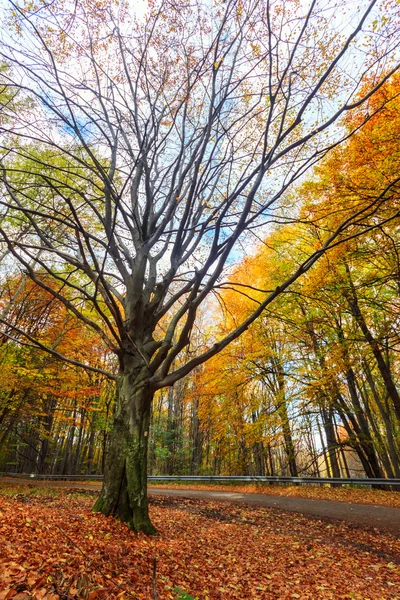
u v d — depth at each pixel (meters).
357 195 9.06
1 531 4.71
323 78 5.56
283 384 17.53
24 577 3.13
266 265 16.38
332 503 12.37
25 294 16.31
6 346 14.40
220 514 10.58
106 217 8.56
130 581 3.94
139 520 6.50
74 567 3.79
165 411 33.00
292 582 5.40
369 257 11.34
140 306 8.15
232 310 17.23
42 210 11.33
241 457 21.66
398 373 20.53
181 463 26.89
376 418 25.17
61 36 6.69
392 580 5.79
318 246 12.15
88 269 7.93
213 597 4.34
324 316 14.86
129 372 7.58
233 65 6.75
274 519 10.14
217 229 6.57
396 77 8.62
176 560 5.36
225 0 5.97
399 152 8.62
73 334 16.95
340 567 6.34
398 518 9.98
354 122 9.05
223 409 19.03
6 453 24.42
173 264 8.59
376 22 5.57
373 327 14.82
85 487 17.28
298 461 30.41
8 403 16.48
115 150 8.61
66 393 16.42
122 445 6.99
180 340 7.09
